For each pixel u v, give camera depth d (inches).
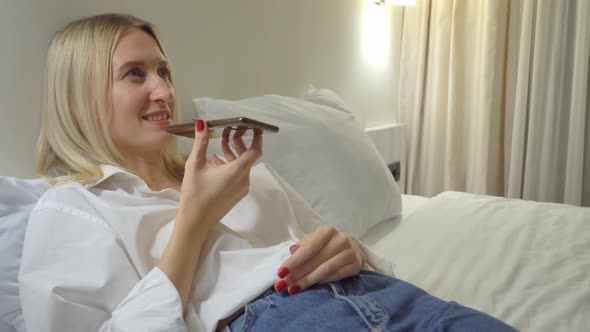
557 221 52.8
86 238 28.2
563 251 43.9
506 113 90.7
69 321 25.3
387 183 54.8
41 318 25.1
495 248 45.5
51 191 29.8
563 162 88.2
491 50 88.0
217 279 30.2
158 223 31.3
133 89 33.7
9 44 36.7
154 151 37.8
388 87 99.9
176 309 25.3
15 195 31.5
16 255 29.8
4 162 37.0
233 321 28.3
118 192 32.1
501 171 94.5
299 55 71.7
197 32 53.5
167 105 34.9
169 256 27.1
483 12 90.2
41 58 38.8
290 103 54.7
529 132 87.2
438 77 96.1
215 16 55.9
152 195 33.4
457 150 96.5
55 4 39.5
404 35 101.5
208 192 28.8
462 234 49.7
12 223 30.6
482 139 90.8
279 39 67.1
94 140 33.3
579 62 82.0
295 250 30.3
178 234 27.7
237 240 32.4
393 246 47.3
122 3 44.9
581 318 31.7
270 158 47.6
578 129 83.6
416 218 56.1
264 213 36.2
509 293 36.4
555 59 83.9
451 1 93.1
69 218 28.5
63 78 33.5
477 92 92.4
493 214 56.3
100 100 33.0
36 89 38.7
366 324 26.1
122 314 25.3
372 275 31.9
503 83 91.5
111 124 33.9
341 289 29.1
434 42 97.0
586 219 53.0
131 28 35.0
